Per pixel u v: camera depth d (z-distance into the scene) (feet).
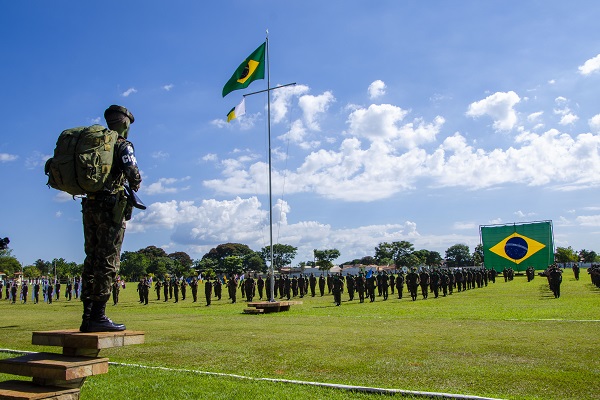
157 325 51.65
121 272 411.95
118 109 17.88
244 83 85.30
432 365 27.53
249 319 59.57
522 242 190.19
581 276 192.75
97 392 22.54
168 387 23.44
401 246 449.48
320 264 392.88
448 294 114.01
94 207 16.62
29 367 14.98
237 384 24.03
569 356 28.84
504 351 30.96
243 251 485.97
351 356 30.63
